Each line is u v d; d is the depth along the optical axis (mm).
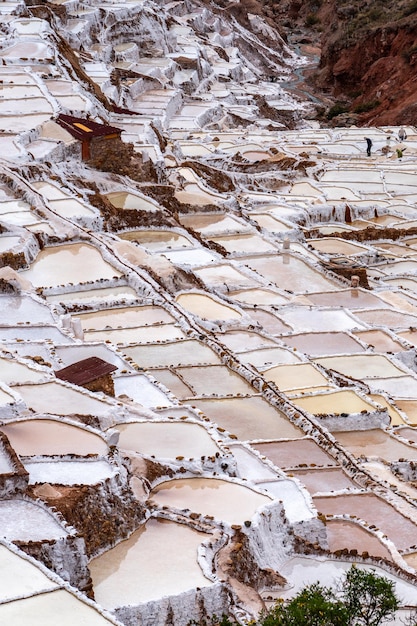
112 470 24047
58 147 54750
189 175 64438
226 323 41844
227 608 21422
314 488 29969
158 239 52344
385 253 60438
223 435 29891
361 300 49062
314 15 162875
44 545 20609
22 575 19531
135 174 57219
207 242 53594
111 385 30469
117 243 46125
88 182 54594
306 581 24438
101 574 21828
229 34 135375
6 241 43906
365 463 32594
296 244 58062
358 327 44781
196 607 21156
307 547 25391
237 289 47562
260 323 44094
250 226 57906
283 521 25219
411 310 48438
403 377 40125
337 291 49719
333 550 25891
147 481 25094
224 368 36625
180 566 22234
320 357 41062
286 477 28031
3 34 76562
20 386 28875
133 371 33031
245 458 29000
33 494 22406
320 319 45344
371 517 28531
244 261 53406
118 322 39656
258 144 82250
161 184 58688
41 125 56750
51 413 27219
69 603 18875
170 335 38906
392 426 35625
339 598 21547
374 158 82062
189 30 123375
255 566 23516
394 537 27609
